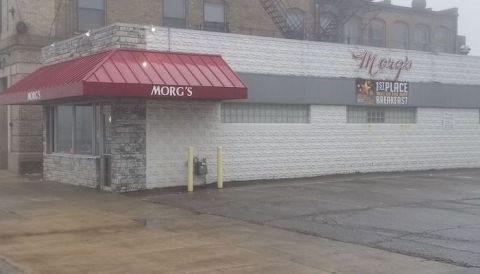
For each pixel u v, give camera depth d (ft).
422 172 73.00
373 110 71.36
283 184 58.44
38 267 26.08
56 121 64.23
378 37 121.90
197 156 56.95
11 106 76.38
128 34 53.21
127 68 49.57
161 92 49.73
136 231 34.53
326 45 66.39
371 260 27.17
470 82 79.82
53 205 45.03
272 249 29.53
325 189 53.98
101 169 54.70
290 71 63.62
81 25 79.56
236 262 26.81
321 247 29.96
